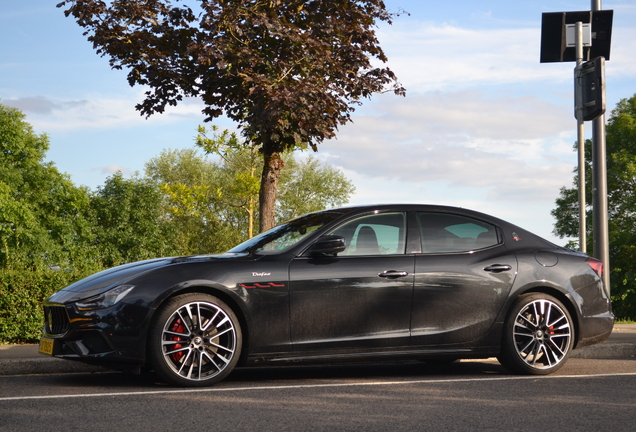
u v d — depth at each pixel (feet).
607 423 13.44
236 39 30.68
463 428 13.01
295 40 30.55
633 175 116.57
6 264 28.94
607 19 30.42
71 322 17.56
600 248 30.83
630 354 25.90
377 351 18.97
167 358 17.58
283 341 18.37
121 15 31.63
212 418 13.92
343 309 18.76
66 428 13.01
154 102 33.96
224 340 18.31
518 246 20.94
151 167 177.58
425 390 17.39
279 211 165.99
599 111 28.50
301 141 31.37
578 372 20.83
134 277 17.90
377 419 13.82
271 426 13.17
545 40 30.50
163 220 168.04
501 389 17.54
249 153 97.14
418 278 19.38
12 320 27.86
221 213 162.30
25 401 15.88
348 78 33.71
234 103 33.86
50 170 150.51
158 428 13.00
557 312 20.58
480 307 19.84
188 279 17.87
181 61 32.53
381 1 34.37
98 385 18.35
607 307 21.40
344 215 19.92
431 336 19.36
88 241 154.81
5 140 143.13
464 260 20.02
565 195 130.52
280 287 18.39
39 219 144.25
